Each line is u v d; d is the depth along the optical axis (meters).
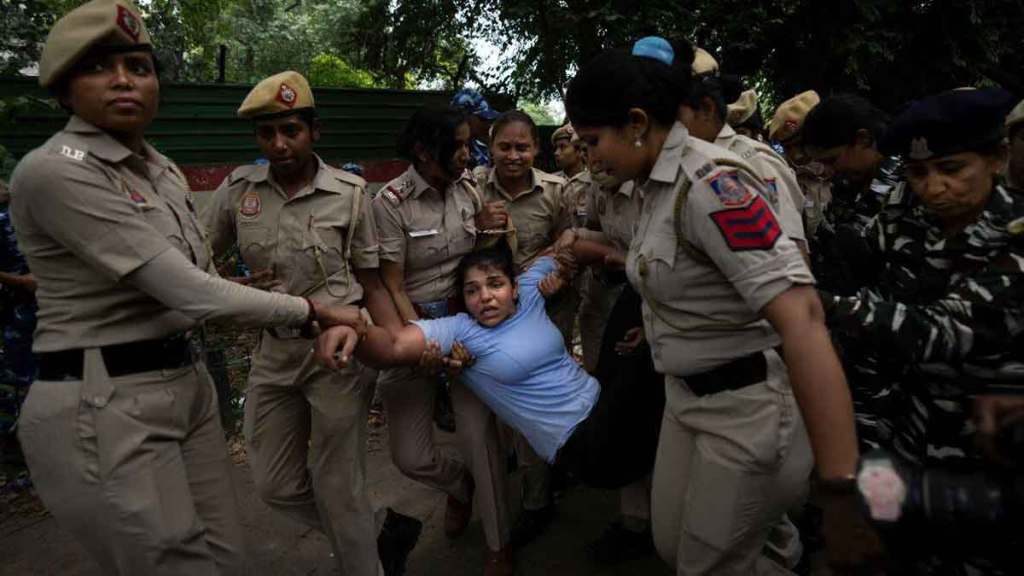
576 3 7.34
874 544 1.28
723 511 1.78
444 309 2.81
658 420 2.24
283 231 2.38
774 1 7.22
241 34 16.61
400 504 3.37
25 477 3.60
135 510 1.79
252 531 3.15
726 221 1.50
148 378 1.84
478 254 2.54
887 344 1.63
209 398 2.10
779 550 2.42
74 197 1.68
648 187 1.75
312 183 2.40
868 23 7.21
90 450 1.78
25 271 3.50
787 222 2.15
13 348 3.60
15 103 4.87
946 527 1.17
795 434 1.78
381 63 10.66
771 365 1.75
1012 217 1.59
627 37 7.04
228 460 2.16
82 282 1.78
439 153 2.60
